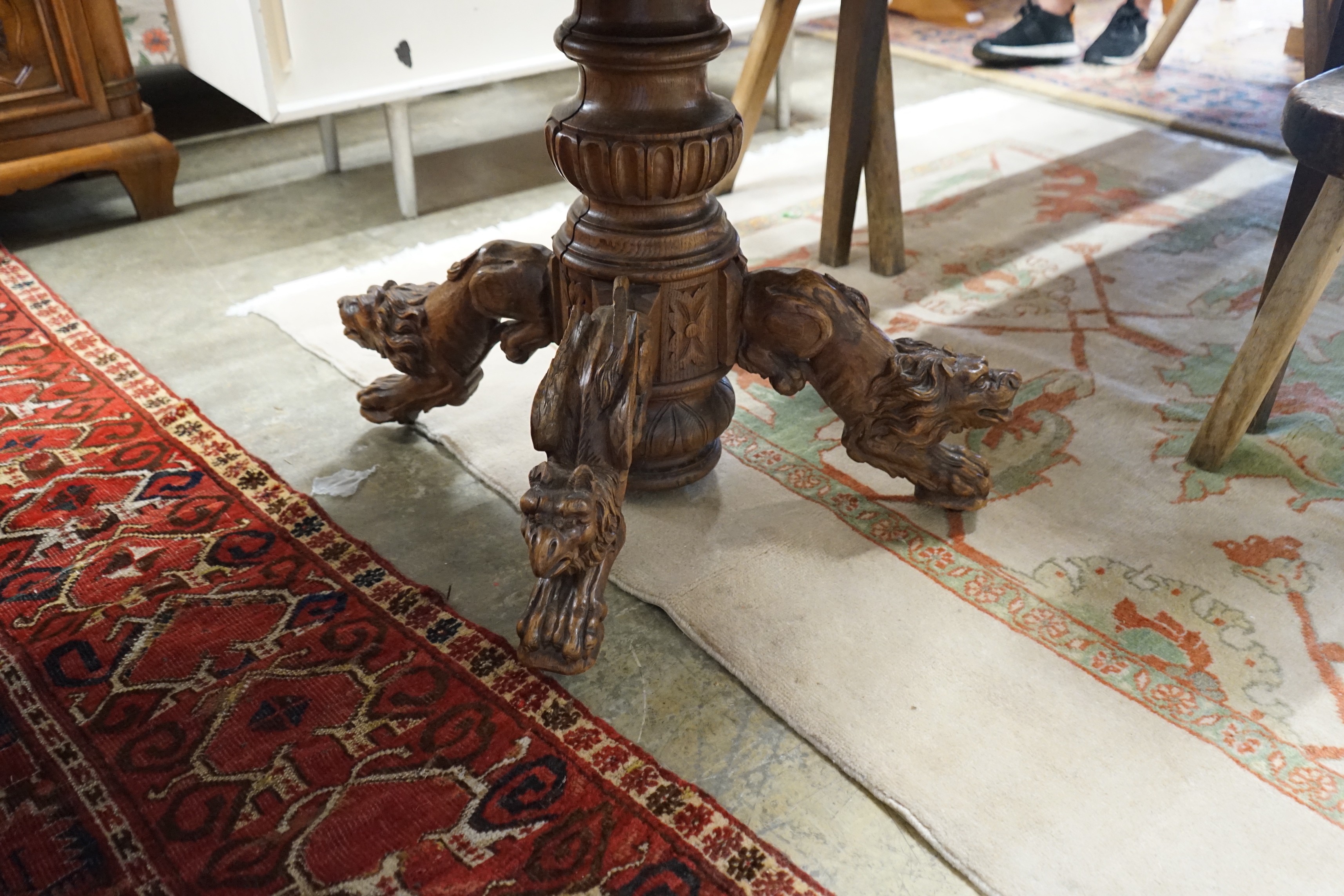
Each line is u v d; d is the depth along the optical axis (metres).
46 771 0.91
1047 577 1.15
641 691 1.01
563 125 1.08
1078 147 2.34
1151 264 1.84
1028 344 1.61
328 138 2.21
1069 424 1.42
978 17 3.28
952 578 1.14
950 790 0.90
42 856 0.84
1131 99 2.60
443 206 2.10
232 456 1.35
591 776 0.91
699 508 1.26
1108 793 0.89
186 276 1.82
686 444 1.23
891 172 1.74
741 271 1.18
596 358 1.04
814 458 1.37
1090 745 0.94
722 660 1.03
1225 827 0.86
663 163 1.05
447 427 1.41
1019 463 1.34
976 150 2.33
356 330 1.33
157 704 0.98
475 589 1.14
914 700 0.99
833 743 0.94
